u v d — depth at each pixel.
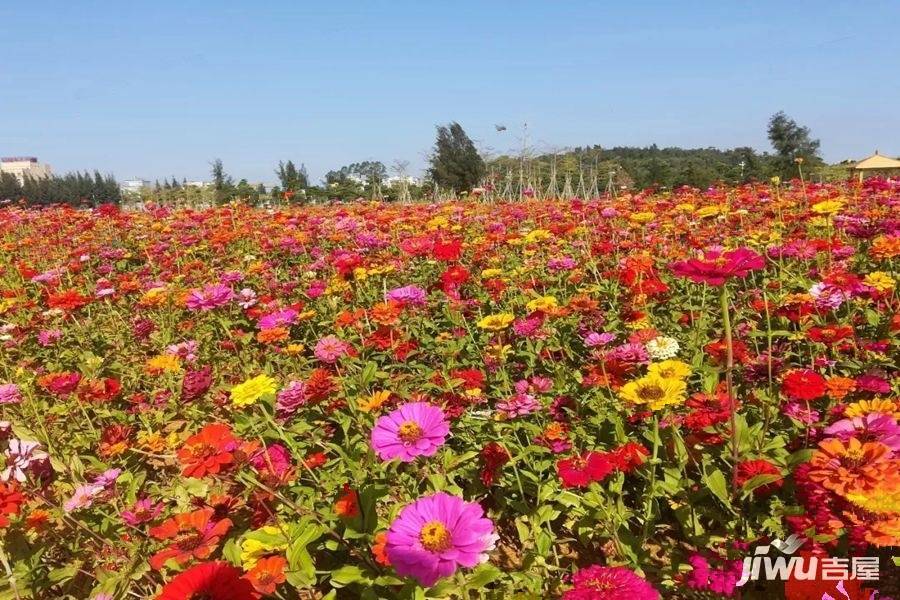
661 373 2.76
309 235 9.62
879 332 4.27
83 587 3.14
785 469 2.72
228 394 4.34
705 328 4.83
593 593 1.92
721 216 8.44
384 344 4.55
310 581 2.33
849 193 9.74
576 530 3.08
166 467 4.24
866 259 5.74
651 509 2.92
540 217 10.01
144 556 3.00
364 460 3.14
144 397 4.93
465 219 10.38
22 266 8.33
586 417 3.72
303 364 5.23
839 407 3.02
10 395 4.11
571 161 23.92
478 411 3.78
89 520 3.25
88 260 9.20
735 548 2.53
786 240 6.75
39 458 3.14
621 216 8.70
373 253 8.17
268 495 2.63
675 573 2.61
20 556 3.05
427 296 5.95
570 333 5.10
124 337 6.38
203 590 1.74
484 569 2.22
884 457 2.00
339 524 2.74
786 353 4.10
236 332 5.79
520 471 3.21
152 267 8.92
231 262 9.26
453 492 3.00
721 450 3.11
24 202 19.53
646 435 3.13
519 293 6.12
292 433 3.50
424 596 2.21
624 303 5.21
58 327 6.34
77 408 4.75
